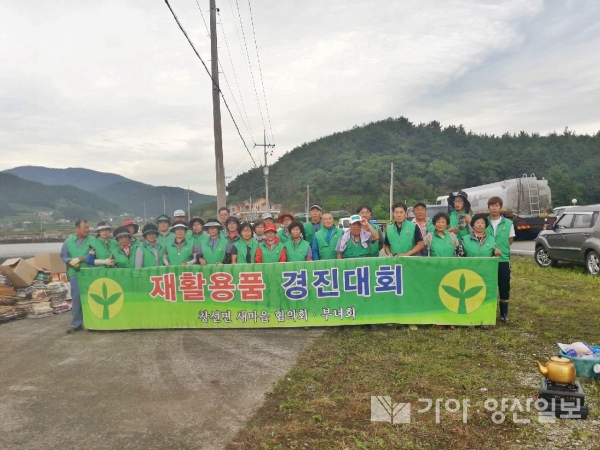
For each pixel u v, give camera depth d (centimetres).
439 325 570
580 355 396
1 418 359
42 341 591
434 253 591
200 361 479
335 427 316
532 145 11525
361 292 580
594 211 953
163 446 305
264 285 596
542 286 823
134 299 621
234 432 320
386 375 409
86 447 308
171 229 681
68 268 638
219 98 1280
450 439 297
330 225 630
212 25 1294
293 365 452
